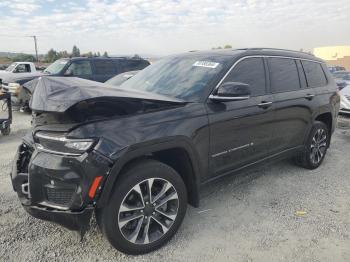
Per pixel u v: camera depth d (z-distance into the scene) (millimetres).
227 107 3658
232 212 3922
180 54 4598
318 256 3076
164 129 3037
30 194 2826
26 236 3338
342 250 3172
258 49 4434
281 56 4719
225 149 3693
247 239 3354
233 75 3848
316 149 5414
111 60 13312
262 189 4605
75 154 2643
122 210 2871
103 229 2861
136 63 13773
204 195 4375
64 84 2877
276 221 3719
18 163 3180
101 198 2703
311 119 5090
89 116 2768
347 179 5039
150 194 3033
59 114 2730
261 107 4086
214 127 3488
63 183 2676
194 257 3057
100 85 3047
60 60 13227
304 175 5180
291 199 4297
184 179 3486
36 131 2938
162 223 3178
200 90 3580
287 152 4781
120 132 2795
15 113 11258
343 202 4230
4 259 2979
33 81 3396
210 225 3619
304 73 5117
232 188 4629
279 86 4516
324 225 3635
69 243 3230
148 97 3055
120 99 2822
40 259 2988
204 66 3926
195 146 3307
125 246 2953
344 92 8000
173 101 3246
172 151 3287
